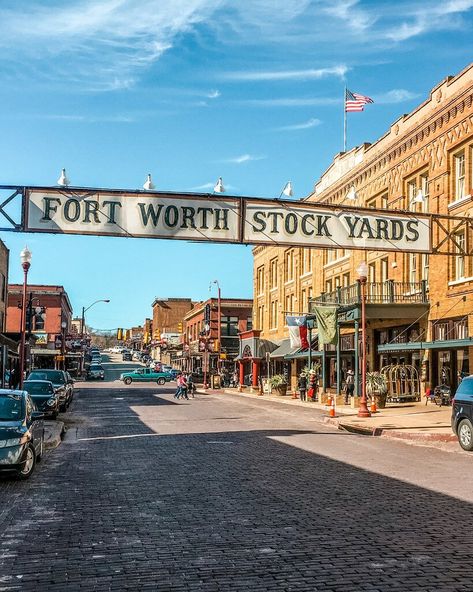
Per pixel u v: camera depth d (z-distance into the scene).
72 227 17.41
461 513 9.27
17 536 8.16
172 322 137.75
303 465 14.05
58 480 12.39
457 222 29.64
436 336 31.50
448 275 30.30
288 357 49.03
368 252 39.00
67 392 31.73
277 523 8.73
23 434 12.38
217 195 18.42
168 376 68.00
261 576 6.47
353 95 38.88
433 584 6.17
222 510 9.60
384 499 10.31
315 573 6.54
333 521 8.82
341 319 35.81
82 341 87.94
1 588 6.20
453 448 17.47
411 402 32.72
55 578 6.49
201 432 21.39
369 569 6.65
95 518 9.14
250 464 14.25
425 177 33.16
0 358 38.62
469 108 28.77
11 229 17.14
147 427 23.25
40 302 81.56
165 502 10.23
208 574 6.56
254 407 34.47
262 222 18.75
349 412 28.94
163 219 17.98
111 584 6.29
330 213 19.50
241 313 83.44
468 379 17.31
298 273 51.88
